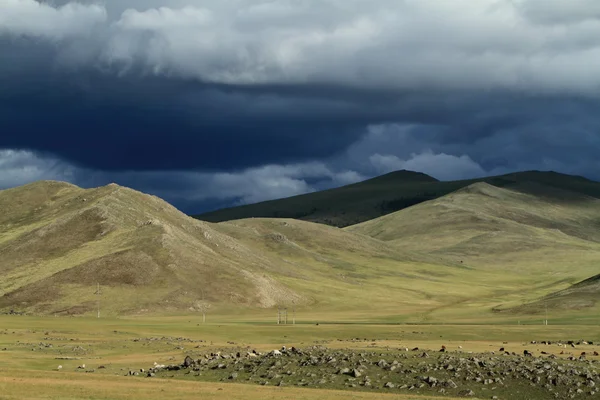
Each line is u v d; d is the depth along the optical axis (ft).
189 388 199.62
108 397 180.14
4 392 181.47
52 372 232.12
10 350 325.21
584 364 236.63
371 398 188.85
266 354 259.80
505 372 219.61
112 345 353.51
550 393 206.80
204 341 388.37
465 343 353.31
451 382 213.25
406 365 231.09
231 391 195.42
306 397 187.62
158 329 460.55
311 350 260.42
